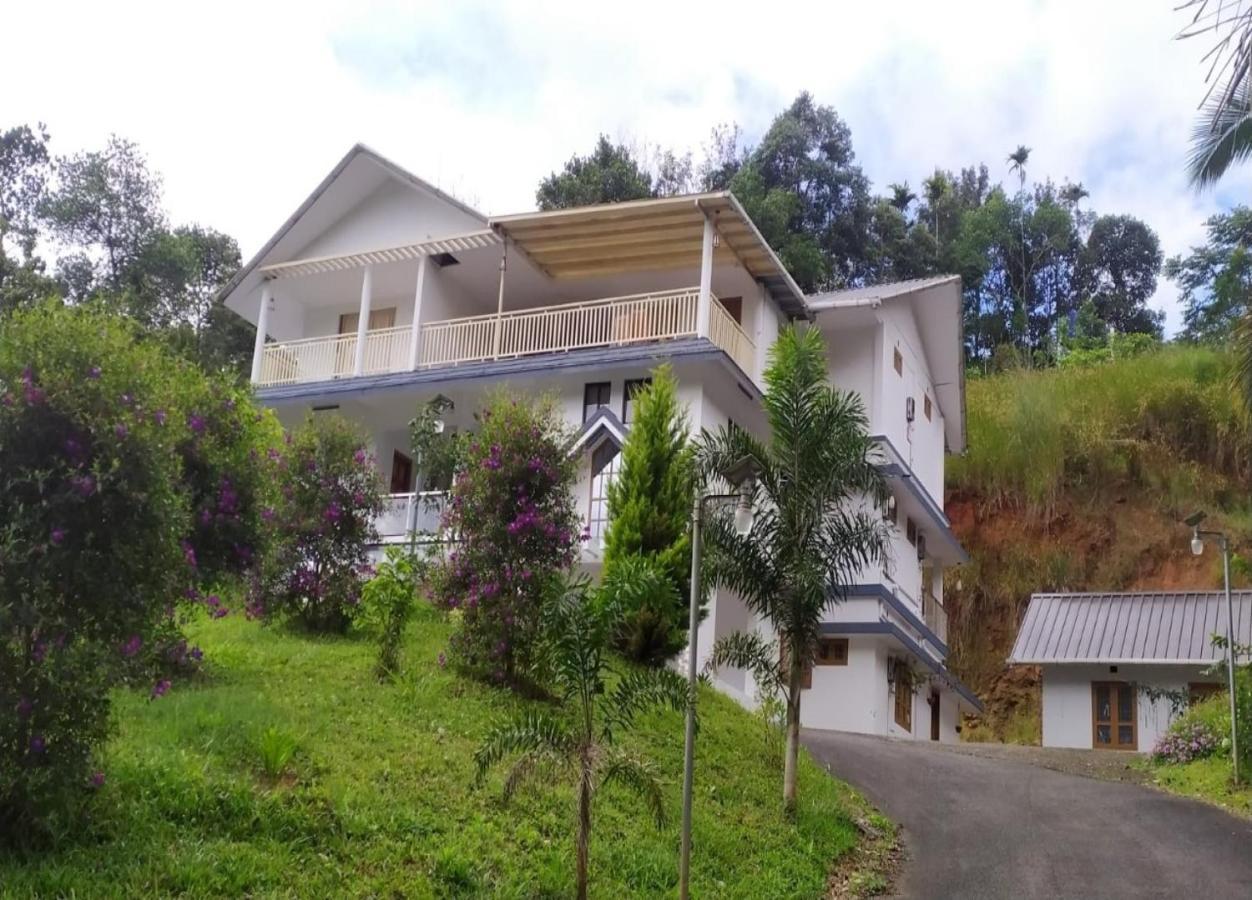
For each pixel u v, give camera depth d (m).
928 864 11.86
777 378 13.45
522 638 13.18
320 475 15.73
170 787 8.23
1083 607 25.48
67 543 7.40
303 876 7.79
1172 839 12.98
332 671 12.89
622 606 9.28
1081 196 59.94
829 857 11.62
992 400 37.12
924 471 28.48
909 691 26.16
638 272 24.05
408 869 8.38
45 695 7.12
